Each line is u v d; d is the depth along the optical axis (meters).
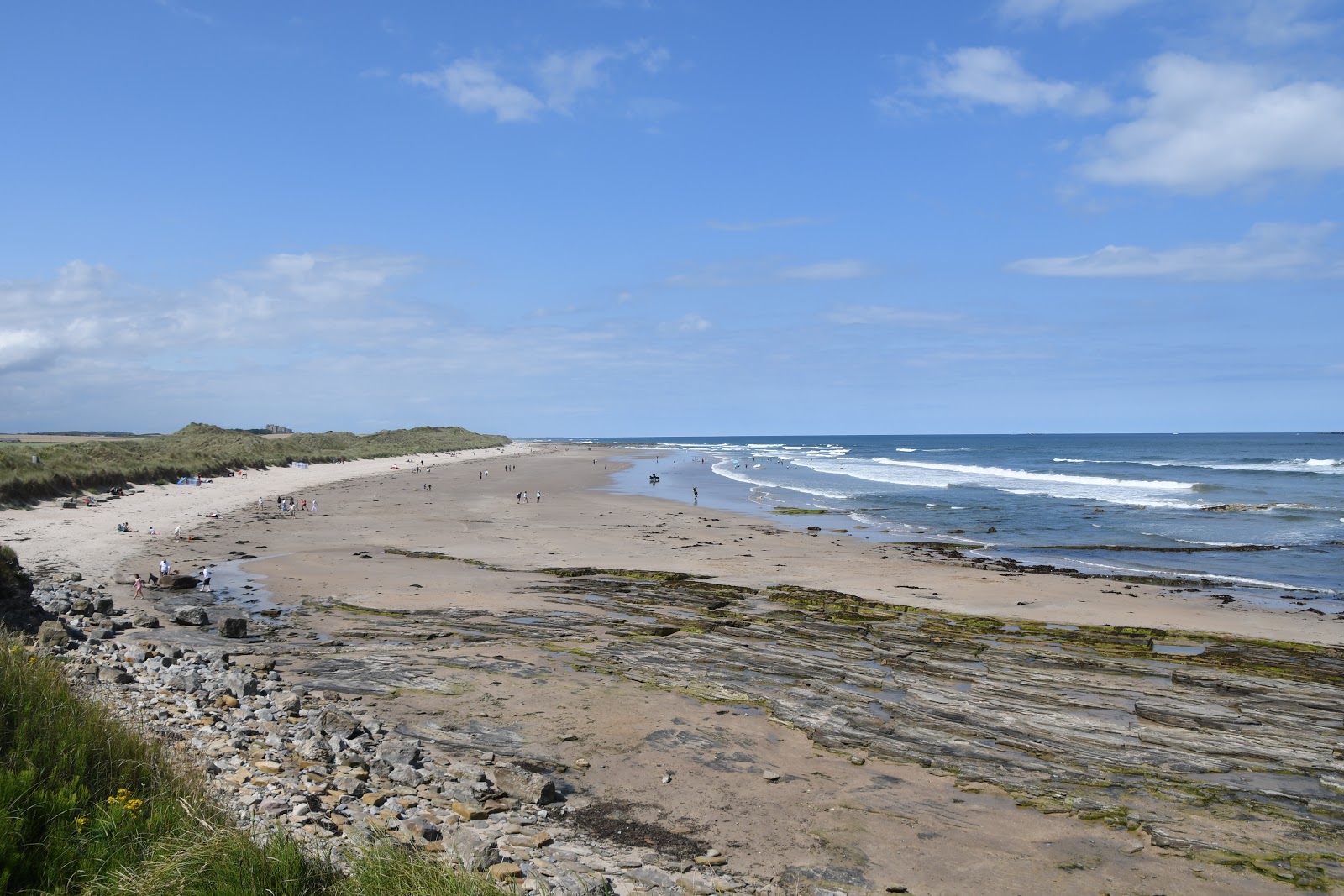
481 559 30.59
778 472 88.94
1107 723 14.28
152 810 7.52
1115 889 9.18
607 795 11.17
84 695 10.55
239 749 11.32
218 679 14.84
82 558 27.83
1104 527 42.19
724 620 21.38
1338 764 12.71
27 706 8.38
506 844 9.34
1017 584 27.03
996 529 41.56
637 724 13.95
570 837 9.84
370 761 11.47
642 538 36.91
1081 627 20.95
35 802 7.04
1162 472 83.38
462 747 12.69
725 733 13.65
